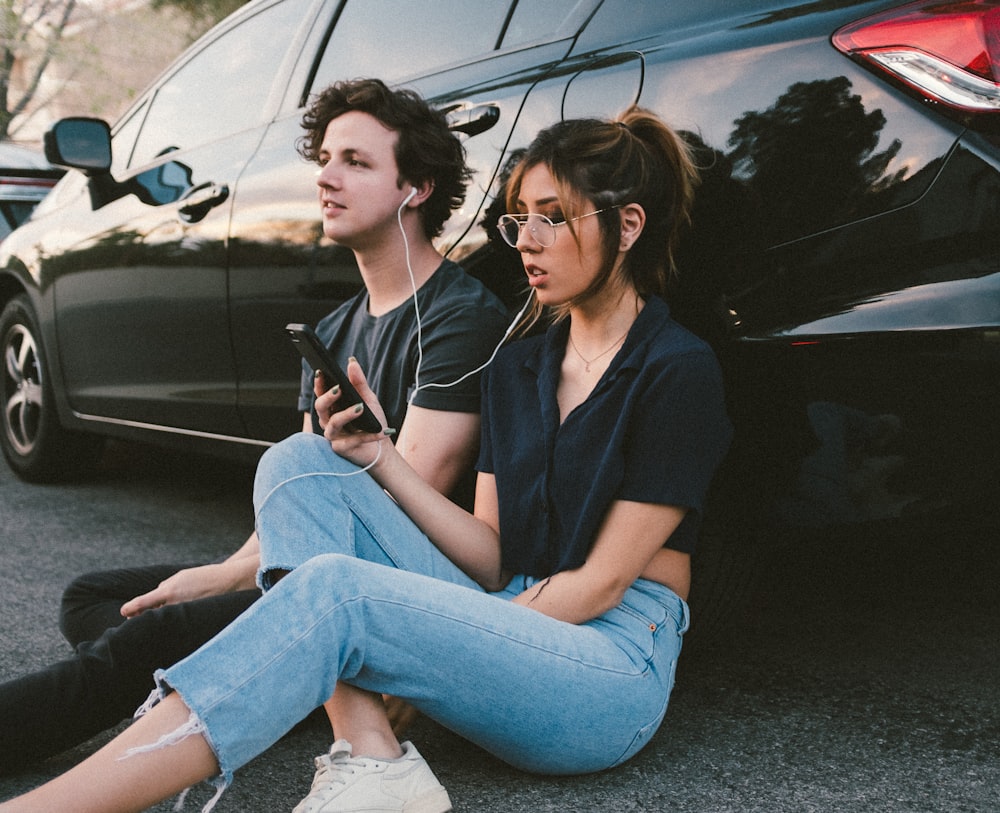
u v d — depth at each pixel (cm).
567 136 155
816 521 165
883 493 161
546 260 157
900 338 155
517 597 156
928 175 155
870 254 159
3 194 500
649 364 150
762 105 169
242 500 362
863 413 159
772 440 167
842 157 161
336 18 275
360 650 133
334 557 133
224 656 125
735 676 201
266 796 157
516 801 153
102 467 419
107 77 1300
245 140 282
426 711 142
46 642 224
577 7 208
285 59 286
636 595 159
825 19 168
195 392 292
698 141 174
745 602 189
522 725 143
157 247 299
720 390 150
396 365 192
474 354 183
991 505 159
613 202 153
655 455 147
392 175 189
